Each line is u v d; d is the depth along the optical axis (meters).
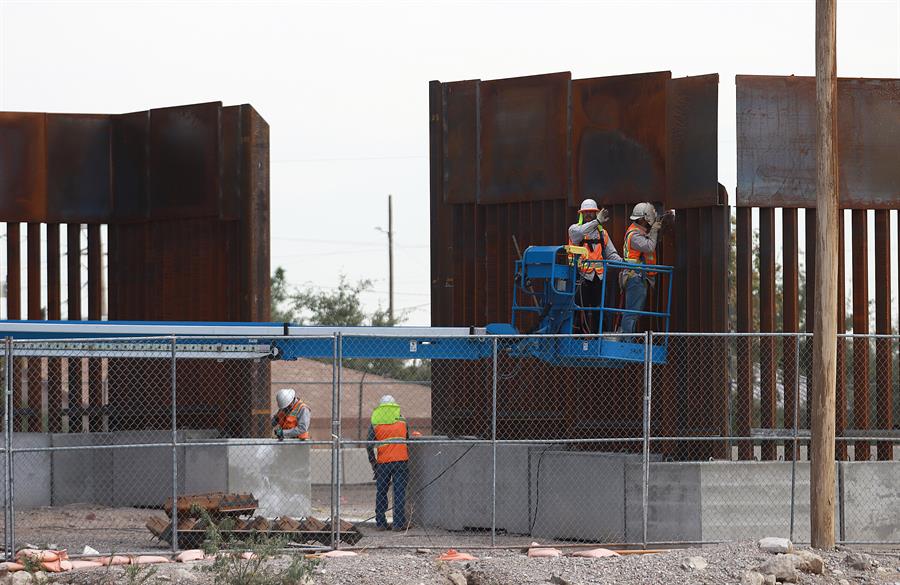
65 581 27.64
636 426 37.38
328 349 36.22
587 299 36.44
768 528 33.75
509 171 40.16
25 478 42.50
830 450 30.66
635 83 38.00
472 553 32.34
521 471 37.06
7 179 46.25
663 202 37.34
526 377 39.50
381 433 37.97
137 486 42.50
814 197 36.28
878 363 37.47
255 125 44.47
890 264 37.62
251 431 43.19
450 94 41.56
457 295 41.56
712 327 35.84
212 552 27.80
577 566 28.94
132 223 46.88
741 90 36.12
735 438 33.53
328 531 31.97
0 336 35.47
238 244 44.56
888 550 33.41
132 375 45.16
